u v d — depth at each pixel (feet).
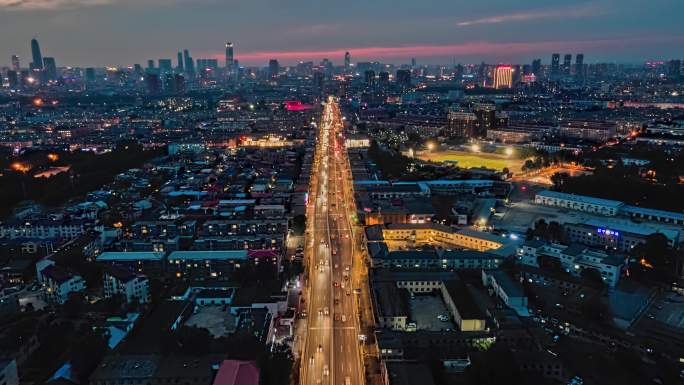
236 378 620.90
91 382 640.17
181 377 641.40
